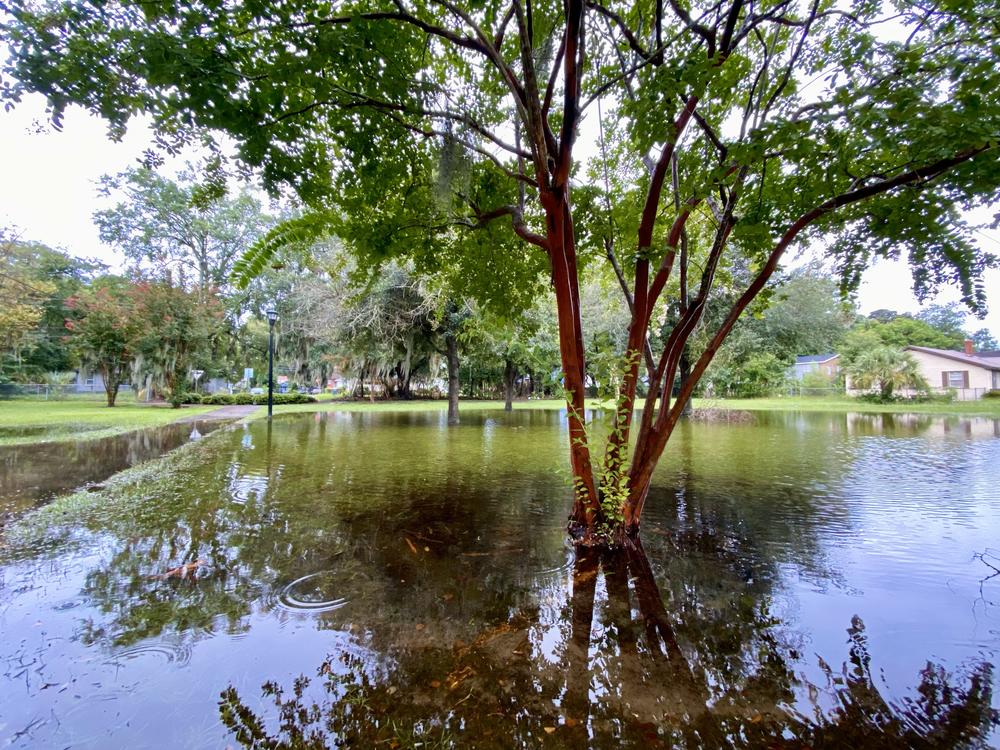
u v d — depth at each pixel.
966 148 2.05
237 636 2.05
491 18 3.20
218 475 5.41
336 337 13.38
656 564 2.96
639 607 2.39
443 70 3.55
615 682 1.78
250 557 2.96
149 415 13.27
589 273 6.07
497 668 1.86
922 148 2.01
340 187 3.57
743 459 6.89
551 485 5.14
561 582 2.69
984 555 3.07
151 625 2.12
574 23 2.57
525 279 4.75
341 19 2.36
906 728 1.54
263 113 2.38
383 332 12.33
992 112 1.80
